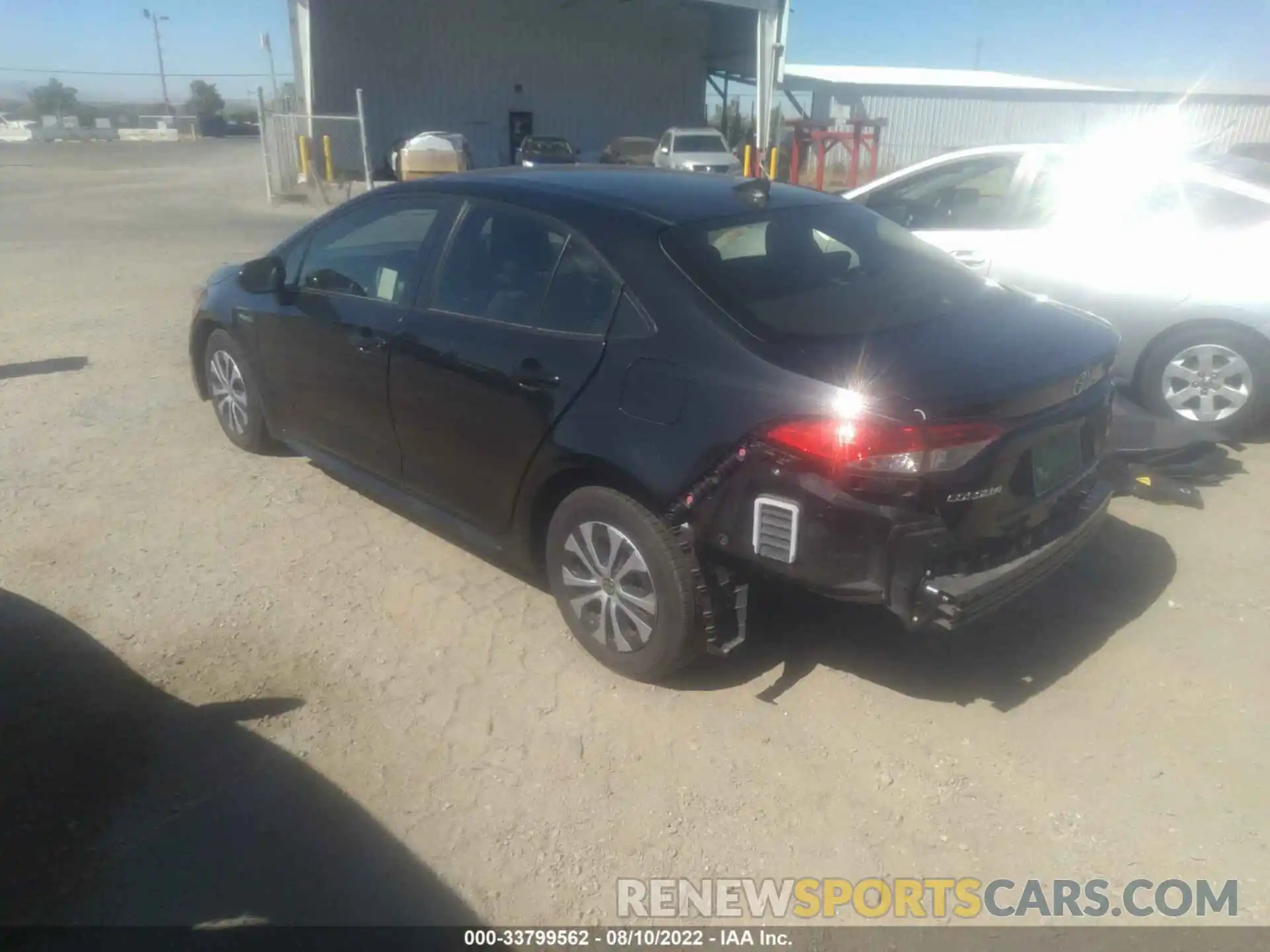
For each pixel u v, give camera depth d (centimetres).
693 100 4206
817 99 3497
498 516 405
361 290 463
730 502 325
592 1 3762
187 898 275
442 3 3638
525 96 3894
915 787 322
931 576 316
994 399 313
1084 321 392
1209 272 586
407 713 356
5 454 589
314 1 3456
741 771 329
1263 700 364
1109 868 292
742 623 345
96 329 901
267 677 375
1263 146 920
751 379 321
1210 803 315
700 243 364
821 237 399
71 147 5169
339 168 3003
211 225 1747
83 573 450
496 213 410
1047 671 383
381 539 486
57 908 271
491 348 389
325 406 485
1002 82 3872
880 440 299
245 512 512
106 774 321
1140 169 617
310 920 269
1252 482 555
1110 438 393
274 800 312
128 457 586
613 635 370
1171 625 412
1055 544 351
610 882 286
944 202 703
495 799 315
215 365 582
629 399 345
